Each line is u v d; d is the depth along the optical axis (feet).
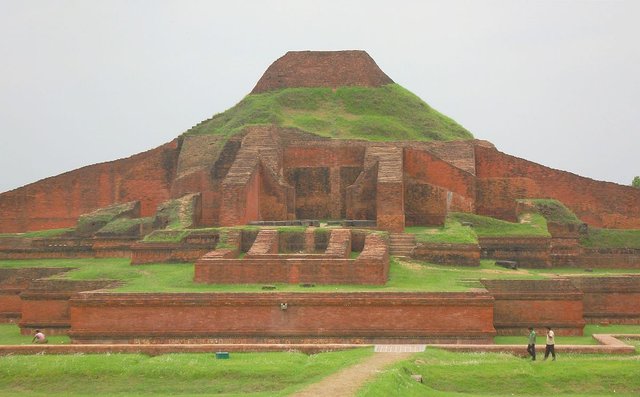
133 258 141.90
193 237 140.77
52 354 103.35
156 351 103.76
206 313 115.55
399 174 148.05
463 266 135.03
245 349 103.24
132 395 86.43
